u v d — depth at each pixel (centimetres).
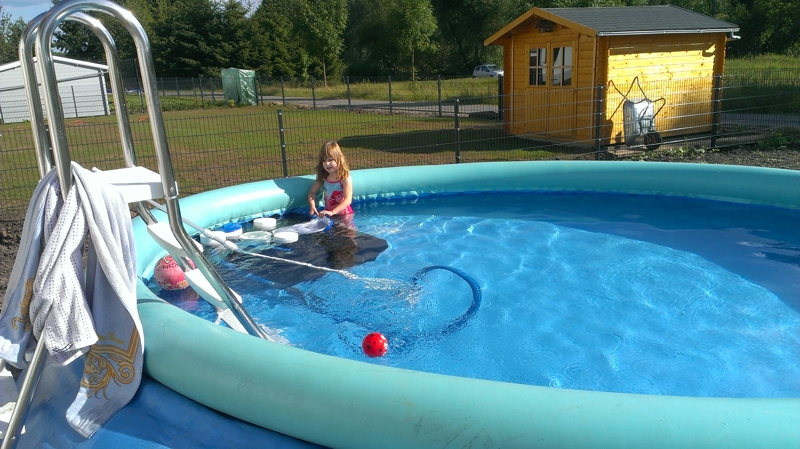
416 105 2159
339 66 4478
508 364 322
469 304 395
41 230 225
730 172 610
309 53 3756
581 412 194
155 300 294
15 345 223
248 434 229
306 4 3609
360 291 416
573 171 670
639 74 1087
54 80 216
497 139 1226
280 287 423
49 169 231
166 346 254
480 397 203
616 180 658
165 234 276
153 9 4928
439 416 201
